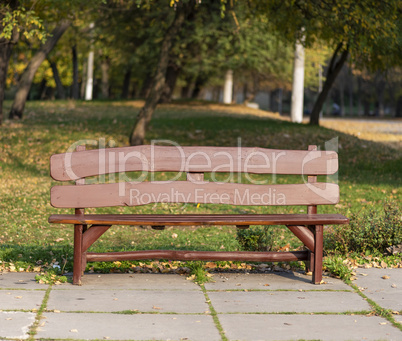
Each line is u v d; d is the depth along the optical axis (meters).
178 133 21.17
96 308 5.07
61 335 4.36
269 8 17.52
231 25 27.08
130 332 4.47
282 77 37.09
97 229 5.93
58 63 49.06
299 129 22.23
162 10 25.31
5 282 5.88
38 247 7.79
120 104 32.72
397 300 5.45
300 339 4.38
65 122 22.50
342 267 6.29
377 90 79.81
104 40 30.94
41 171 15.50
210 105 33.47
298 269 6.77
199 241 9.00
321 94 23.89
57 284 5.86
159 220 5.76
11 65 42.38
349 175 16.39
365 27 16.30
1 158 16.31
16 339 4.23
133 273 6.51
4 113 26.16
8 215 10.69
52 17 17.59
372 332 4.57
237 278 6.26
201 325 4.67
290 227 6.02
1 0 14.90
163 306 5.17
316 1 16.95
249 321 4.79
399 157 18.89
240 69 36.50
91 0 18.97
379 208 11.62
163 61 18.75
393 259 7.14
